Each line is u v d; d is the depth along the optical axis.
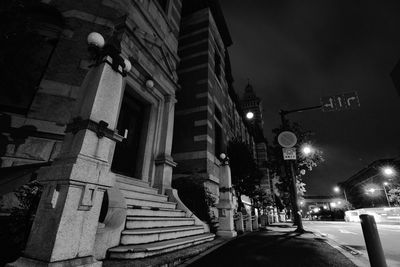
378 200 43.06
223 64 19.34
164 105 9.70
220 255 5.02
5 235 3.43
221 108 16.59
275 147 17.22
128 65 4.16
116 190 4.40
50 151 5.55
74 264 2.70
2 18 4.19
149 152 8.59
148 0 9.61
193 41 15.48
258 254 5.12
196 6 16.84
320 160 16.92
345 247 6.44
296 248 5.95
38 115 5.77
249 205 19.33
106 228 3.82
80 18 7.22
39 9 6.73
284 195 26.56
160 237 5.05
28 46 4.81
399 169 33.12
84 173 3.01
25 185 4.15
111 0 7.85
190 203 9.03
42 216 2.85
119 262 3.56
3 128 5.37
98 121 3.40
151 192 7.46
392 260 5.07
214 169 12.52
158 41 9.05
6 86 5.41
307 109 11.75
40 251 2.64
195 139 12.23
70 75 6.47
